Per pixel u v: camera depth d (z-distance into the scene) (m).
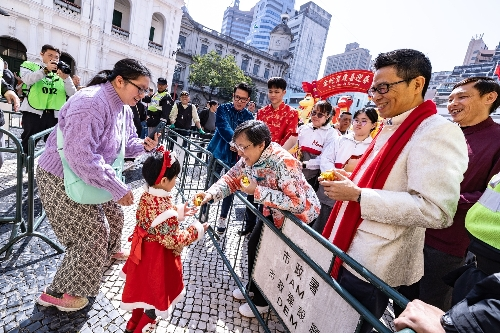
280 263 1.77
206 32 31.92
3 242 2.50
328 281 1.32
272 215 2.00
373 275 1.09
